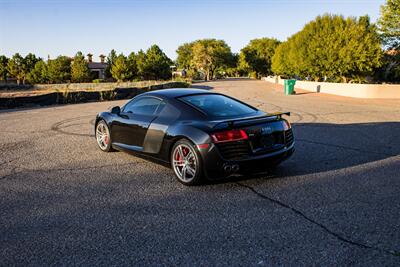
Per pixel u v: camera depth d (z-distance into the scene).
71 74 57.59
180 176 4.74
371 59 24.05
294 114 12.24
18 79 64.38
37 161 6.09
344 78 27.22
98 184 4.77
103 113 6.62
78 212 3.82
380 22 24.62
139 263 2.78
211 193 4.35
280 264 2.72
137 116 5.55
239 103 5.35
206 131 4.34
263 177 4.93
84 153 6.63
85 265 2.77
